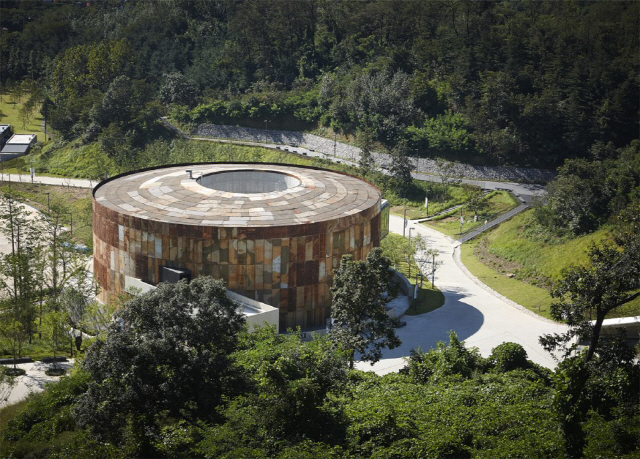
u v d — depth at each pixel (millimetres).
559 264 110438
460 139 178500
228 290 84812
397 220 150125
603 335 82062
